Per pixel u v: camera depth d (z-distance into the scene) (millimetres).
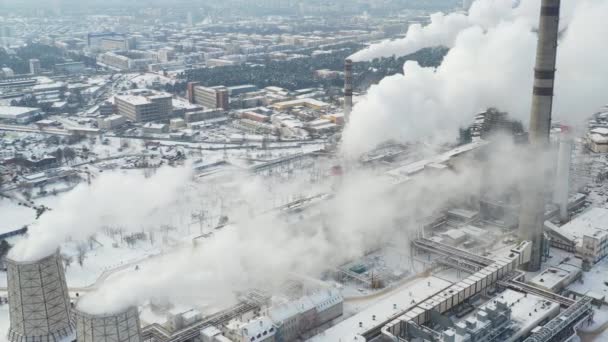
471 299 189250
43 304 169250
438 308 177750
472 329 160750
